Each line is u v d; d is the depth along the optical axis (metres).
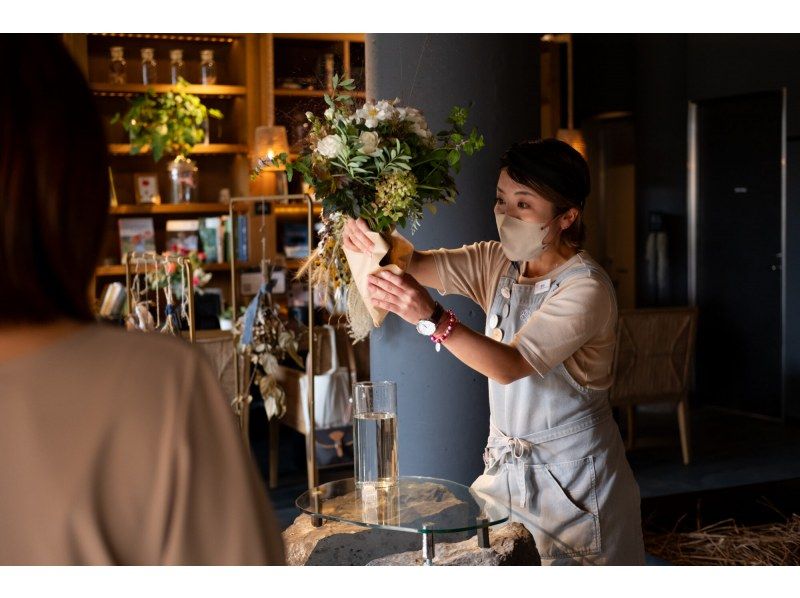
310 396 4.43
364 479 1.81
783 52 6.43
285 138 6.11
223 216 6.53
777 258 6.59
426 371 2.66
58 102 0.71
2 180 0.68
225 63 6.61
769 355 6.66
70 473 0.69
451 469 2.67
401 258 1.92
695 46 7.04
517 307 2.05
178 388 0.74
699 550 3.34
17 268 0.69
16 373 0.70
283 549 0.79
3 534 0.69
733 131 6.85
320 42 6.48
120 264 6.12
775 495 4.03
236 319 4.59
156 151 5.98
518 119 2.70
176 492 0.72
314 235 6.49
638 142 7.36
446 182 2.00
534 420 1.98
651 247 7.16
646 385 5.18
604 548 1.96
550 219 1.95
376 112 1.89
